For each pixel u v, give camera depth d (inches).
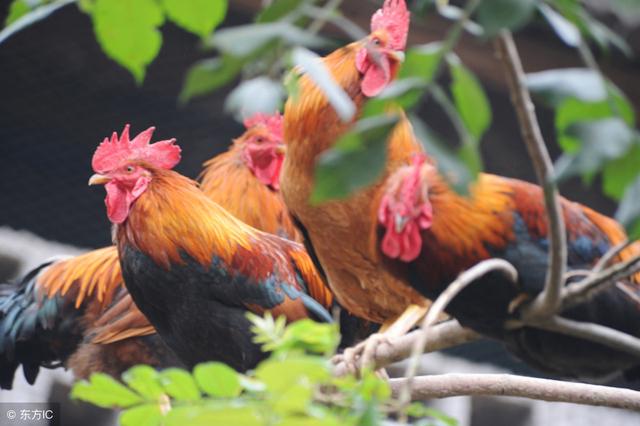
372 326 441.7
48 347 500.7
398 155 348.8
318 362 181.6
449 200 333.7
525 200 340.2
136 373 216.1
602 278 239.5
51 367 507.2
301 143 359.3
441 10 171.5
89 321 477.1
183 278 387.2
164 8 169.5
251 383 202.7
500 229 332.8
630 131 160.1
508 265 251.9
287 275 405.4
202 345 394.9
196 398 209.3
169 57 714.2
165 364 451.2
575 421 627.2
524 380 326.3
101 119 716.7
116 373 455.5
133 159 392.8
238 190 470.9
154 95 717.9
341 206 352.2
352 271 369.1
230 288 390.6
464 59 656.4
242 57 156.6
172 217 387.9
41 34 705.0
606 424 632.4
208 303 389.7
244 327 390.6
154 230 385.7
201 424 186.5
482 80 676.1
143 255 386.3
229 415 185.9
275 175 473.4
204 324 390.9
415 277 339.9
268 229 466.3
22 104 709.9
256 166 472.4
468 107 164.1
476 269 234.7
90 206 711.1
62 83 713.6
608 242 352.5
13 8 195.8
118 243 393.7
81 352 463.8
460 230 332.2
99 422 581.9
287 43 158.4
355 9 562.9
